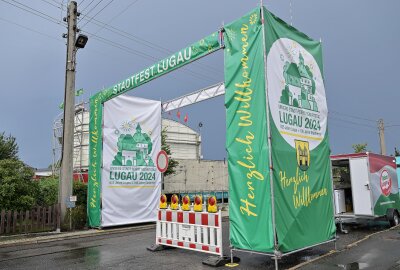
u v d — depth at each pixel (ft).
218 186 117.39
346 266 22.91
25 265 25.36
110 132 46.73
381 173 41.75
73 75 47.80
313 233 25.13
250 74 24.16
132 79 39.19
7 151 92.43
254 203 22.85
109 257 27.48
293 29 27.17
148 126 51.52
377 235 35.91
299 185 24.61
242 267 22.98
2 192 40.45
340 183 46.26
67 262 26.07
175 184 104.99
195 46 29.68
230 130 25.02
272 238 21.49
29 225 40.91
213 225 24.86
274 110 23.43
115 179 46.42
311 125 27.20
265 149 22.57
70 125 46.47
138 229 45.85
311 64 28.58
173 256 27.09
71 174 45.47
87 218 46.91
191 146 140.67
